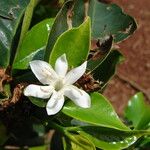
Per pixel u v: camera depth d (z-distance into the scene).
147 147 0.26
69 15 0.21
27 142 0.30
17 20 0.21
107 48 0.21
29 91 0.19
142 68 0.51
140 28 0.52
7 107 0.22
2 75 0.21
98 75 0.22
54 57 0.20
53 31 0.20
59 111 0.21
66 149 0.21
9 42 0.22
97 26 0.25
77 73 0.19
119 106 0.49
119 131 0.21
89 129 0.21
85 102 0.19
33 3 0.20
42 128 0.30
